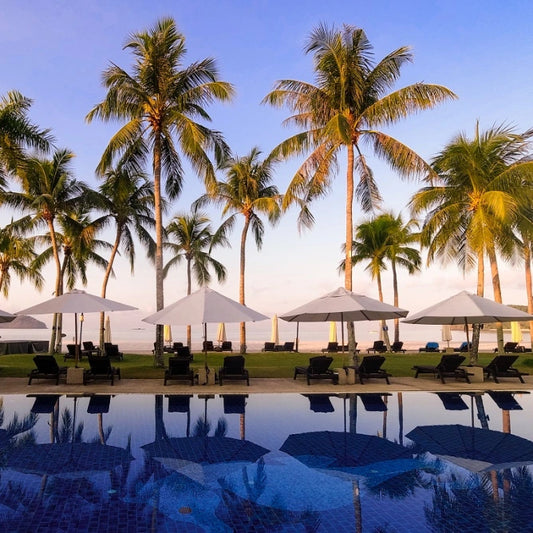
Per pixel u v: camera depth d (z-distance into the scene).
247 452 7.31
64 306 13.53
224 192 26.58
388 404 11.38
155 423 9.21
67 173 24.12
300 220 18.36
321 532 4.44
